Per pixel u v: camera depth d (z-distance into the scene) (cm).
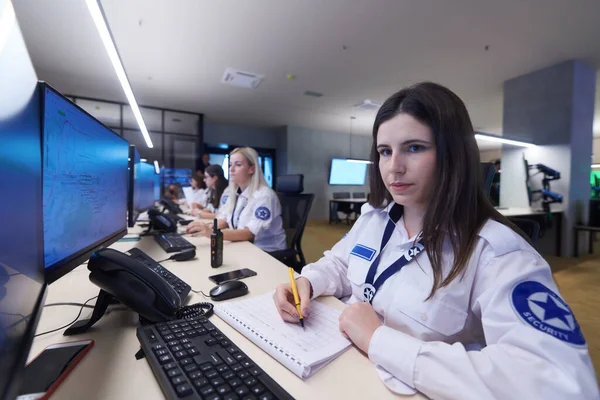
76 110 67
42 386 41
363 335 53
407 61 360
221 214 244
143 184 228
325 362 50
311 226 698
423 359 45
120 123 561
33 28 282
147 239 159
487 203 65
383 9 260
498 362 40
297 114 623
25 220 41
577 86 358
